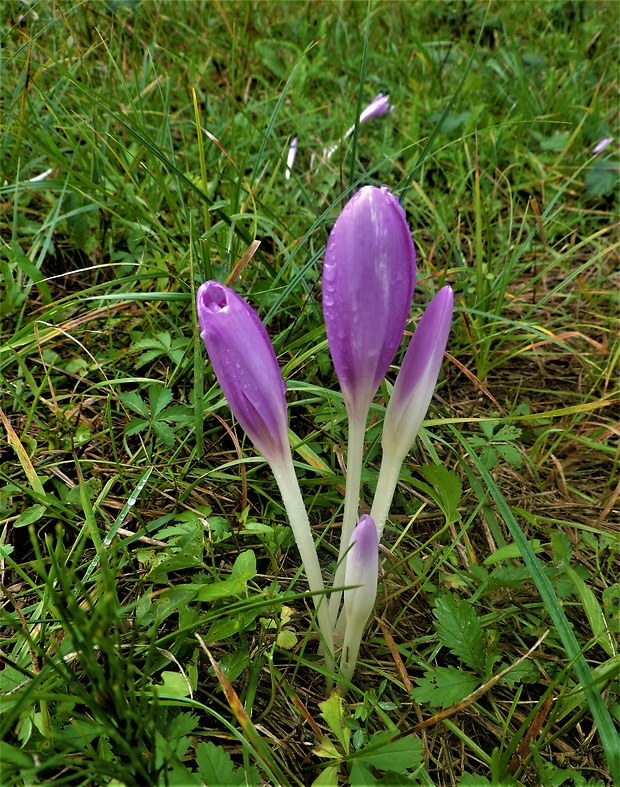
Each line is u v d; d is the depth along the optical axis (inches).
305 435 9.7
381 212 4.9
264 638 6.8
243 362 5.4
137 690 5.8
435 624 6.5
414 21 23.8
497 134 16.6
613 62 22.1
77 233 12.0
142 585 7.1
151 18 18.1
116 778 4.9
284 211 13.4
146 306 11.1
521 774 6.1
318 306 10.9
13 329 10.7
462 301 11.8
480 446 9.5
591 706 5.4
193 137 15.7
